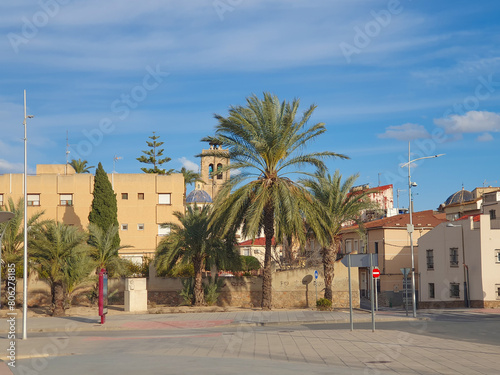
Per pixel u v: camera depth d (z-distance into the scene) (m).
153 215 65.69
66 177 64.69
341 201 46.94
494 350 20.59
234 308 44.28
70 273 41.75
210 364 16.98
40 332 30.66
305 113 40.88
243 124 39.72
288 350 20.77
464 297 53.28
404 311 46.00
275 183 40.28
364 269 72.94
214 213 40.62
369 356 19.11
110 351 20.95
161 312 41.88
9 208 45.91
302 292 47.94
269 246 43.00
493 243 52.03
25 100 27.66
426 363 17.52
